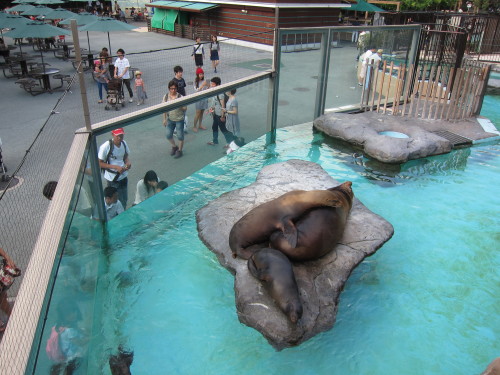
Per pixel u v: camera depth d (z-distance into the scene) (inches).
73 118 468.8
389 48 462.9
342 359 166.6
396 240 246.8
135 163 252.7
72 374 138.5
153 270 216.2
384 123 411.2
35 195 309.0
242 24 1027.9
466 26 752.3
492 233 256.5
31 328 101.7
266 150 377.4
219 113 319.3
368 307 194.1
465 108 442.3
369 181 323.6
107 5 1827.0
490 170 346.3
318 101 430.0
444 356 170.7
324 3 1005.2
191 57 796.0
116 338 175.6
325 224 196.5
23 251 243.3
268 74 370.3
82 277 177.5
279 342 167.9
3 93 620.7
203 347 171.6
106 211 240.5
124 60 508.7
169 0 1289.4
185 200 285.7
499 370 143.0
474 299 202.8
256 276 183.3
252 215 205.3
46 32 625.0
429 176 334.6
